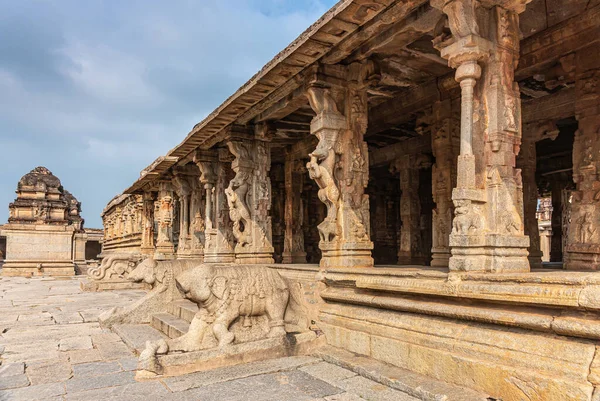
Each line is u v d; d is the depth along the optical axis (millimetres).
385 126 10766
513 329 4137
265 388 4711
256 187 10266
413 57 7688
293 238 14297
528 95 9070
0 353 6488
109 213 33000
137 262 16250
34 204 28984
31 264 25859
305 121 10859
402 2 5590
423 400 4250
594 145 6605
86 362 5973
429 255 15727
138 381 5023
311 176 7281
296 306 6605
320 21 5949
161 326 8008
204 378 5070
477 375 4195
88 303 12000
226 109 9000
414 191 13000
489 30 4953
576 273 4152
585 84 6691
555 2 6492
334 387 4715
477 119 4914
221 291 5805
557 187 15336
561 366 3584
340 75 7383
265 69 7289
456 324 4660
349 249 7086
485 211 4766
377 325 5605
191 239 14914
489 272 4531
